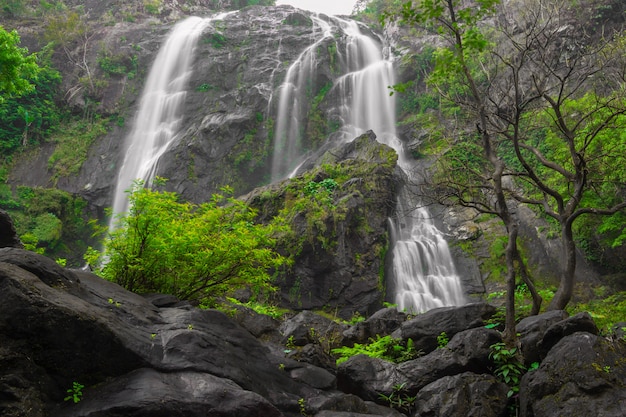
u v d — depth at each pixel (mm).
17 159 33500
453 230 23219
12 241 6340
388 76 34094
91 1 46219
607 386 4953
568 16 25984
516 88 8023
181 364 5004
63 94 36500
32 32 39781
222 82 35188
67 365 4520
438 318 7797
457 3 6984
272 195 21797
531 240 22438
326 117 33281
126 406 4328
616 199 16547
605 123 8133
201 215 7484
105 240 6941
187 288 7273
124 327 5059
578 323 5691
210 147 31266
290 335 8273
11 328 4344
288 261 7906
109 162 33031
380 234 20922
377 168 22594
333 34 37281
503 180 24234
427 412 5828
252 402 4816
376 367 6602
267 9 42719
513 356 6227
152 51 38094
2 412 4035
